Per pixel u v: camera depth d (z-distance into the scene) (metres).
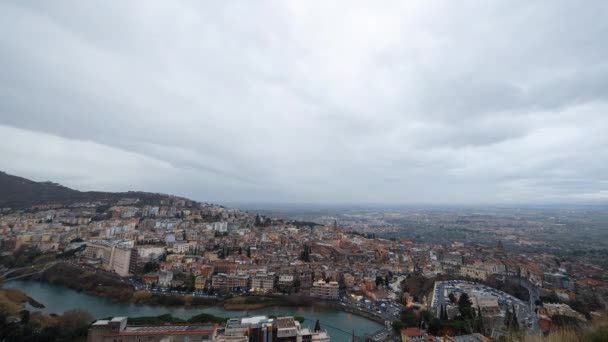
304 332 95.44
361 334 139.25
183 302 179.75
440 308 148.38
